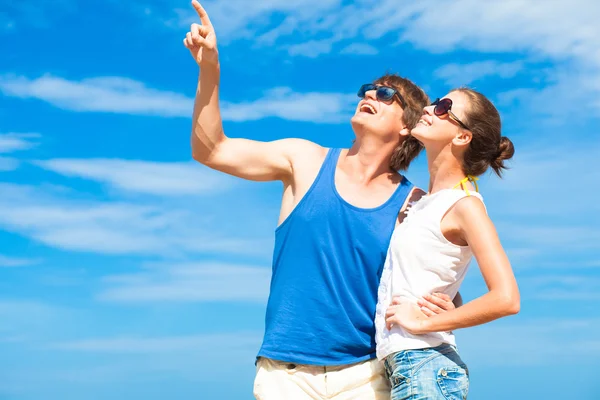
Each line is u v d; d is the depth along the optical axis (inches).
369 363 134.4
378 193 139.9
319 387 134.0
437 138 129.4
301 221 137.7
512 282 119.6
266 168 142.2
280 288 136.6
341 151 143.4
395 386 125.1
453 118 128.6
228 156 140.3
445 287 126.5
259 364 137.0
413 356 123.4
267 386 134.3
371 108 140.2
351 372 134.0
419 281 125.7
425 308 124.3
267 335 135.8
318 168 140.9
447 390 122.3
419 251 125.9
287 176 143.3
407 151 141.4
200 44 133.1
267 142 143.4
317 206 137.9
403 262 126.9
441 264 125.3
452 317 120.8
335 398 134.1
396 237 129.2
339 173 140.5
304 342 133.9
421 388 122.1
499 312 118.8
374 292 136.1
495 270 120.1
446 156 129.9
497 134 130.0
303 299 135.1
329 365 134.1
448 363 123.6
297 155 142.1
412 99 141.6
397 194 139.7
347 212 137.1
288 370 134.2
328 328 134.1
